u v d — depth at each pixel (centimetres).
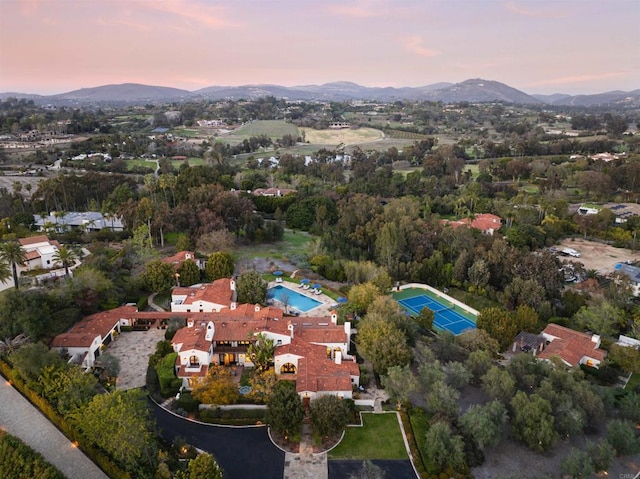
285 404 5944
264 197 17562
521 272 10669
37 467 5038
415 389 6469
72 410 5831
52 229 13975
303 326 8269
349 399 6619
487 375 6706
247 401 6638
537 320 9012
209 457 4928
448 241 12800
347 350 7956
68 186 16575
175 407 6556
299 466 5584
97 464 5466
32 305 7619
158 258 11188
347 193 18912
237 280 10231
